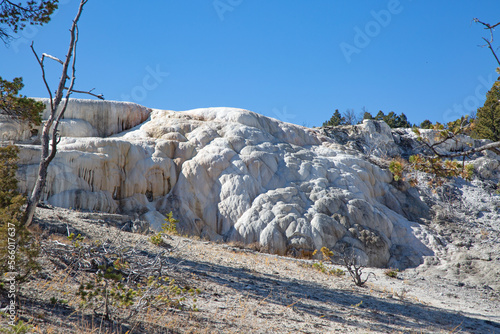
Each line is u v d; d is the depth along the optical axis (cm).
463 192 3575
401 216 3117
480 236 2969
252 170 2898
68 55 864
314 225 2583
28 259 584
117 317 571
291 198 2783
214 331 587
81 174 2273
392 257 2664
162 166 2648
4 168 692
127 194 2470
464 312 1252
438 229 3039
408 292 1558
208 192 2717
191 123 3128
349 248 2541
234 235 2548
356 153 3628
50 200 2084
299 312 804
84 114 2864
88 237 1170
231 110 3381
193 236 2312
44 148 817
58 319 507
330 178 3092
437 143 806
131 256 802
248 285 1002
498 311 1423
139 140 2770
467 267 2502
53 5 1080
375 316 899
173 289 680
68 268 722
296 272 1455
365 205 2862
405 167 863
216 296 815
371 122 4269
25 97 1077
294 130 3553
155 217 2423
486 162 3875
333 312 866
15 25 1072
